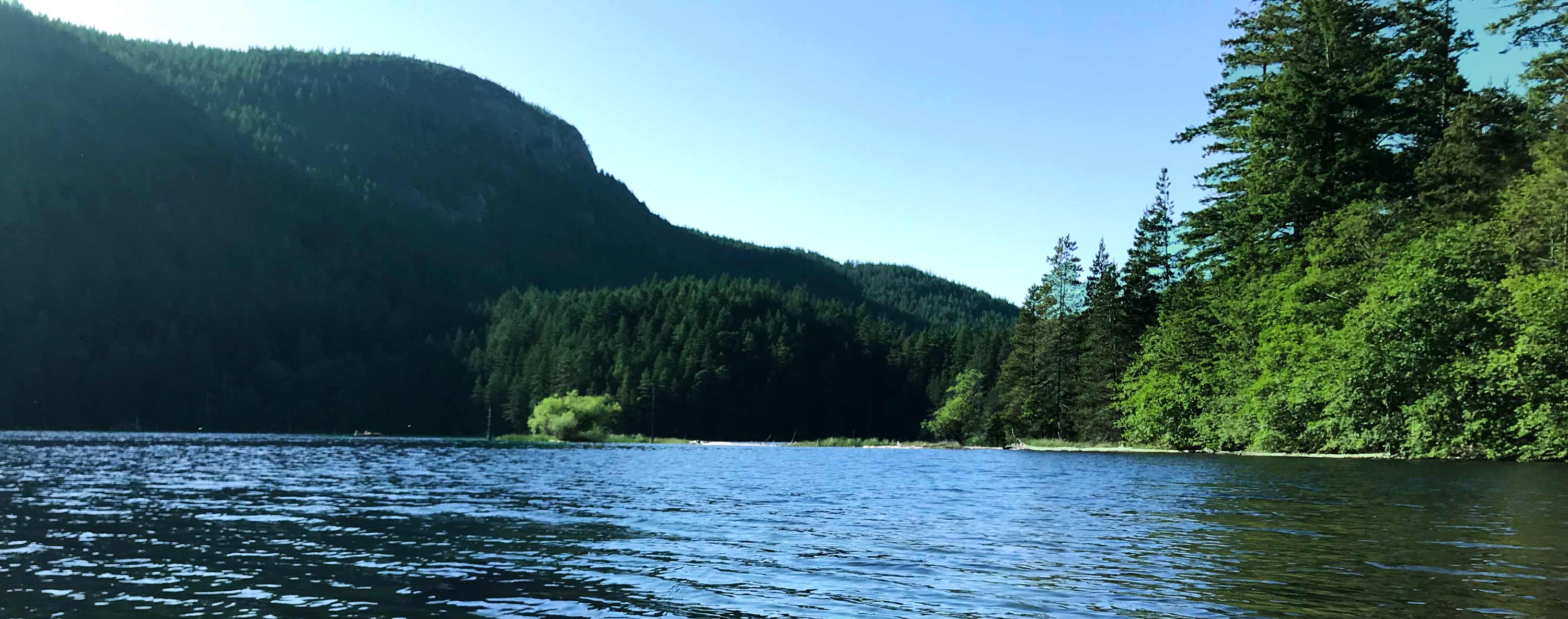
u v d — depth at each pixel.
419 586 10.27
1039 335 82.06
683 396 145.88
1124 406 62.53
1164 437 57.59
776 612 8.80
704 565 11.53
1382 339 38.75
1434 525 14.48
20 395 135.12
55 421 136.50
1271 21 55.09
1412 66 51.25
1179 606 8.78
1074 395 79.06
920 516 17.30
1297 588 9.55
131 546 13.36
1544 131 43.75
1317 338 43.28
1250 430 48.41
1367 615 8.30
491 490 24.55
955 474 32.94
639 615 8.82
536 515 17.66
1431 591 9.30
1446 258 37.38
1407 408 37.78
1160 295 69.69
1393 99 51.06
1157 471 32.16
